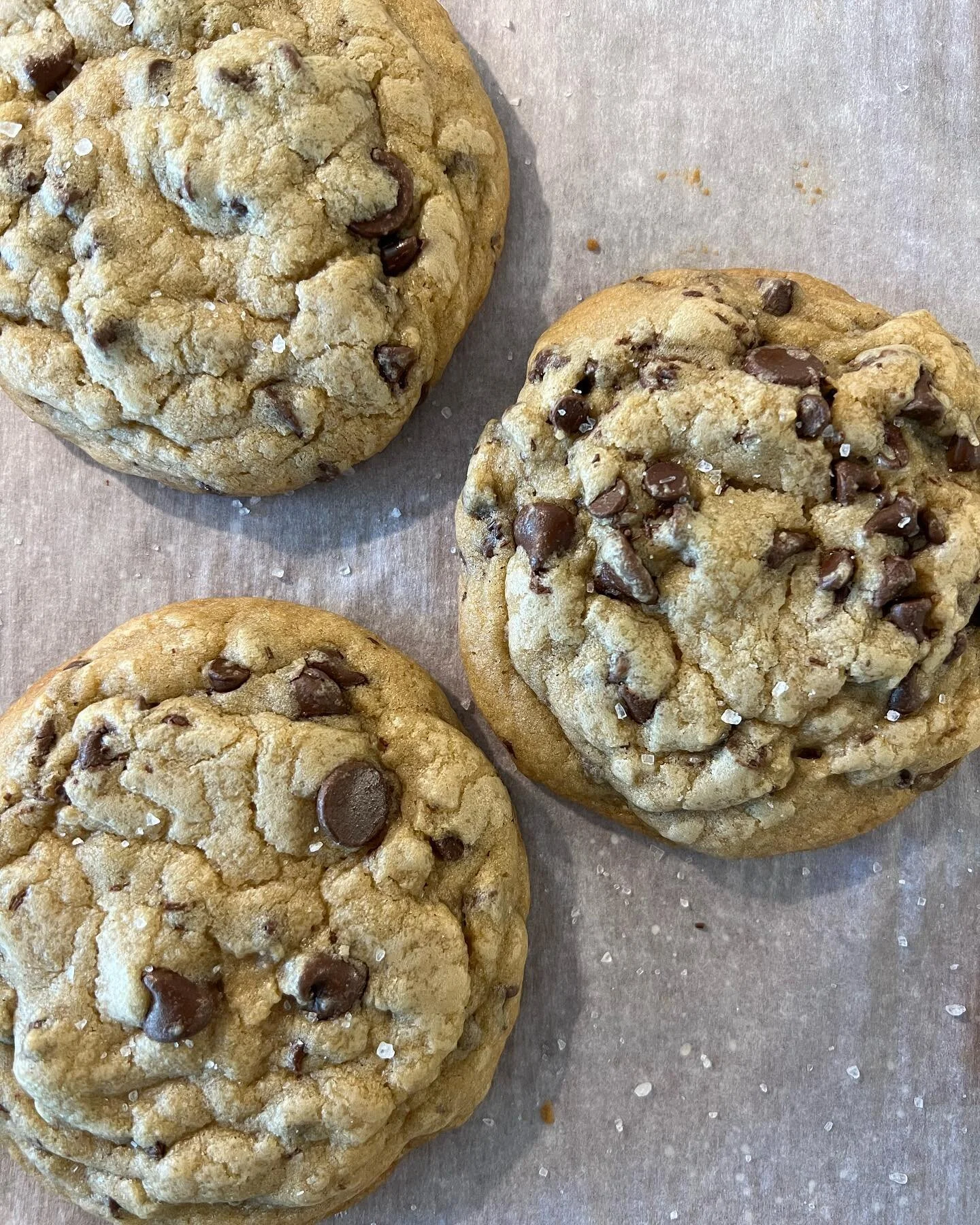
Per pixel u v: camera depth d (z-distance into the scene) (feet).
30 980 0.57
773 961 0.72
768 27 0.76
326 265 0.62
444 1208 0.70
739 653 0.59
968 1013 0.72
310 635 0.66
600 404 0.62
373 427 0.67
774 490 0.60
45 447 0.75
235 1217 0.60
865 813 0.65
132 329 0.62
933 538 0.59
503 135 0.73
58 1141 0.58
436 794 0.61
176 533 0.75
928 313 0.65
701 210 0.76
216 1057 0.56
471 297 0.69
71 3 0.63
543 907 0.72
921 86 0.76
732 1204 0.70
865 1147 0.71
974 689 0.62
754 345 0.62
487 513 0.65
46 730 0.60
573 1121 0.71
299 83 0.61
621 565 0.59
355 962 0.58
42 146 0.62
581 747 0.64
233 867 0.58
